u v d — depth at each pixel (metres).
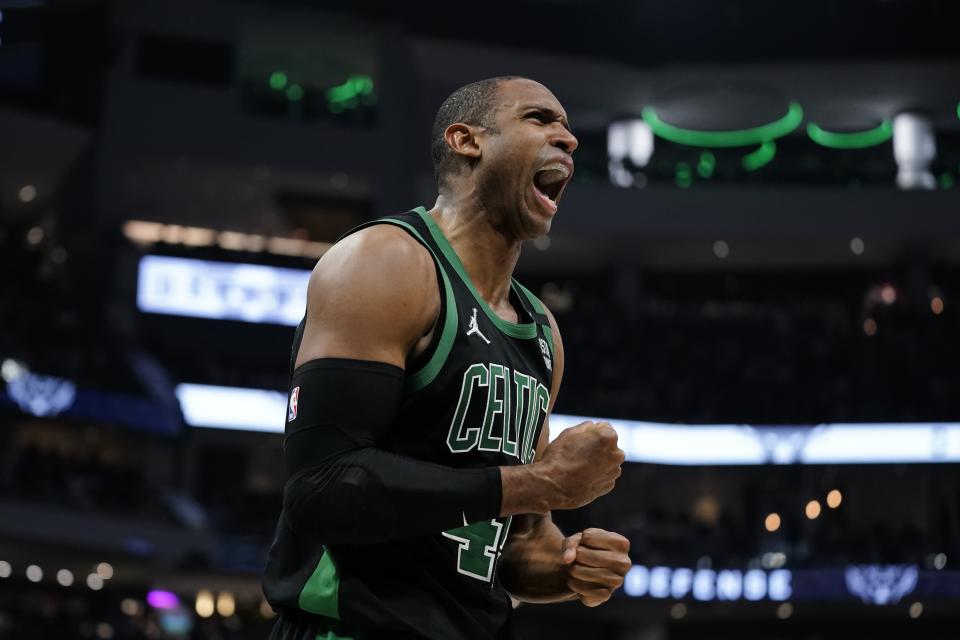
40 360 26.81
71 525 26.02
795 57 30.12
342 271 2.45
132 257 31.78
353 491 2.28
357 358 2.39
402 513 2.29
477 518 2.35
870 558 28.39
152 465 31.28
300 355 2.46
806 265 35.09
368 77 31.19
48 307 29.64
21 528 25.27
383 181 31.19
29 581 29.83
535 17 30.34
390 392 2.40
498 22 30.11
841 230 32.62
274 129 30.86
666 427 30.92
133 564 27.69
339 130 31.16
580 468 2.42
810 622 30.19
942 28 29.59
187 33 29.97
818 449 29.86
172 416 29.36
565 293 36.66
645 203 32.84
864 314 33.47
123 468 29.30
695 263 35.34
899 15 29.89
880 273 35.03
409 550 2.46
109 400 27.86
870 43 29.89
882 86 30.53
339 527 2.30
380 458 2.32
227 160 30.61
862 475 31.41
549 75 30.92
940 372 30.66
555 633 31.41
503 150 2.69
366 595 2.40
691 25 30.61
